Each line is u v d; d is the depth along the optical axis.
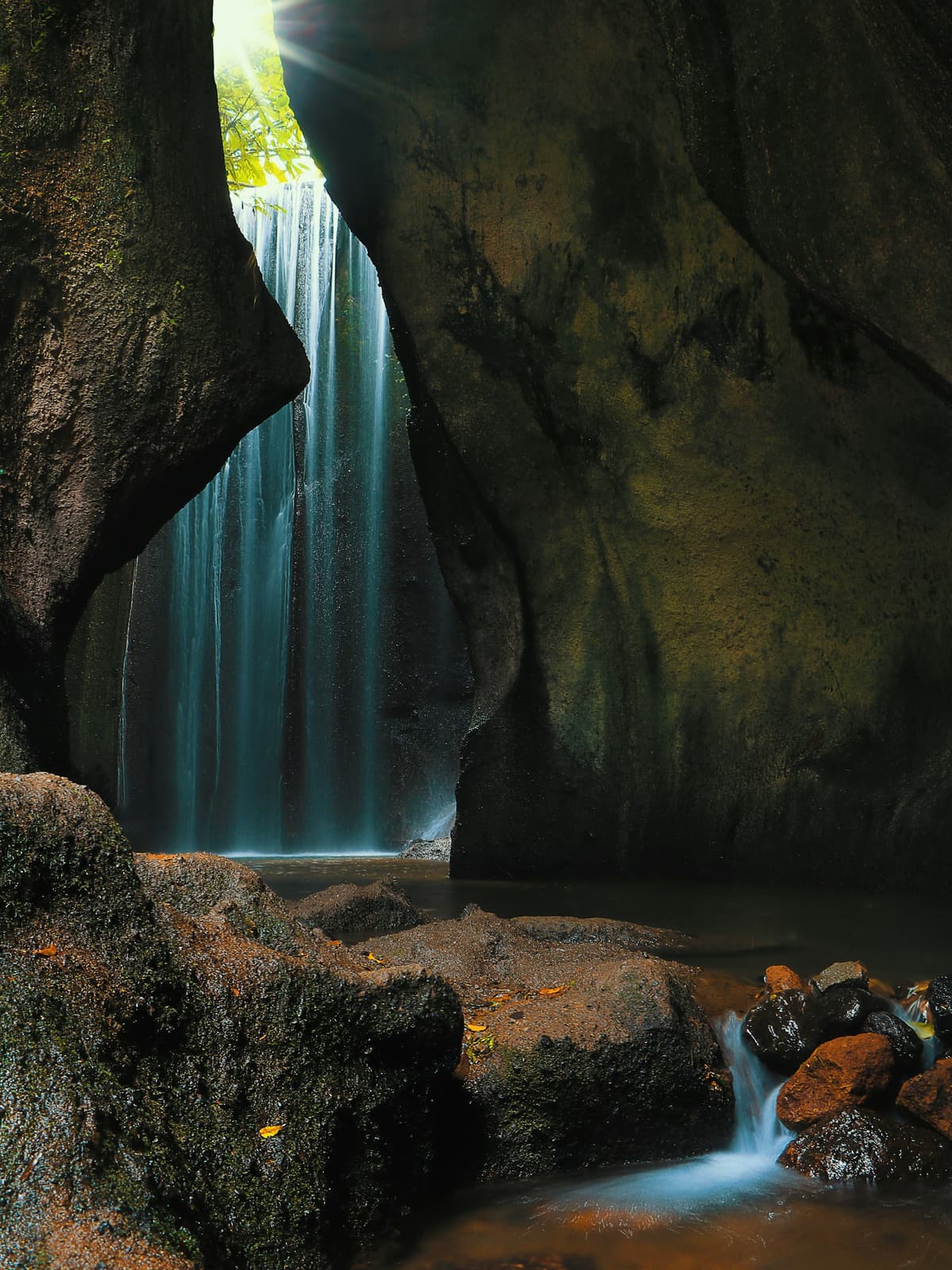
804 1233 3.28
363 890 6.73
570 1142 3.80
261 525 19.30
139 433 7.65
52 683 7.45
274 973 2.99
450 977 4.72
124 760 18.03
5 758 6.48
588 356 10.09
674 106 9.29
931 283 6.64
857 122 6.59
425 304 10.51
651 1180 3.73
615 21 9.25
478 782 10.73
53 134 7.07
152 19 7.38
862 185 6.70
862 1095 4.01
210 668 18.88
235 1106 2.77
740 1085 4.28
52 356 7.39
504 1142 3.71
